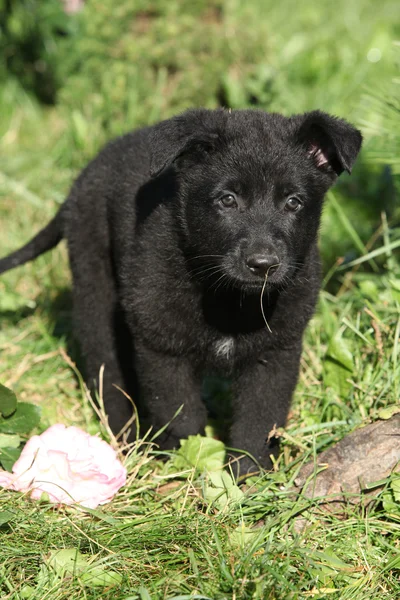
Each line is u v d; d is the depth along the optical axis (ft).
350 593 14.05
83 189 20.86
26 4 36.47
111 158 20.74
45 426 18.88
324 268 25.36
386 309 20.65
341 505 15.79
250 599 13.28
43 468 16.10
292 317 17.69
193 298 17.58
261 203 17.13
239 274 16.60
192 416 18.76
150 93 31.73
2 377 21.36
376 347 19.34
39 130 34.58
